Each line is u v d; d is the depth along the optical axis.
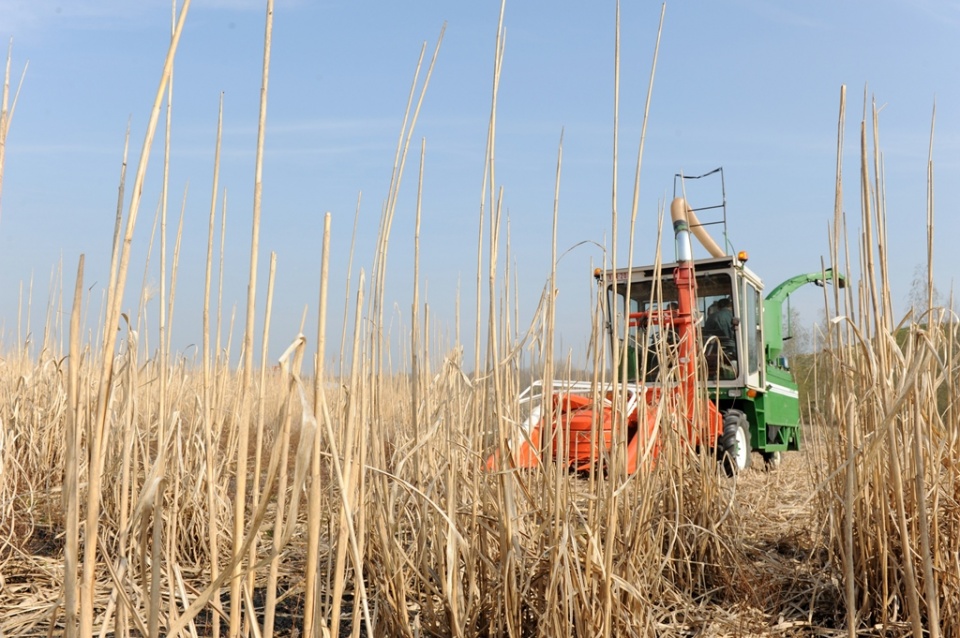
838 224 3.47
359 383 2.57
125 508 2.08
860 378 3.48
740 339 8.21
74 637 1.51
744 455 8.01
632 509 3.22
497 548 3.02
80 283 1.54
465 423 3.46
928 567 2.41
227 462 4.20
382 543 2.73
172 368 4.74
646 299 8.83
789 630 3.45
